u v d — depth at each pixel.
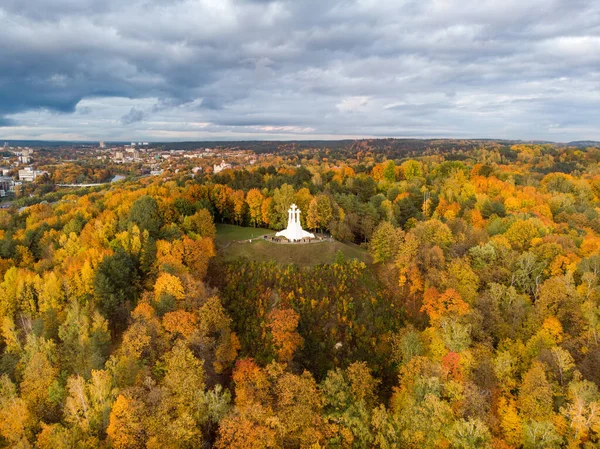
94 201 164.25
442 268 86.81
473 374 60.16
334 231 113.81
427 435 51.34
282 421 53.22
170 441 49.97
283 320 74.44
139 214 104.31
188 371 58.28
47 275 81.94
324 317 82.50
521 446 52.66
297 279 91.56
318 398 56.81
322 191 152.25
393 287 90.00
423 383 55.75
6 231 126.06
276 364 62.38
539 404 53.22
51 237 107.81
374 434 53.50
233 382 66.81
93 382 55.22
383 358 75.00
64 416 55.97
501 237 103.50
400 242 96.25
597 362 57.88
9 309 78.00
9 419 52.12
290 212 112.62
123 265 83.69
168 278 76.56
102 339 65.94
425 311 82.81
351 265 95.50
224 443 51.34
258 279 92.12
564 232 115.88
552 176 198.25
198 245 94.06
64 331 67.19
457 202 141.62
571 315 70.62
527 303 77.06
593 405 49.34
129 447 49.53
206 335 71.25
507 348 66.44
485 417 52.56
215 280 94.88
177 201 119.81
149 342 65.38
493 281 85.12
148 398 53.78
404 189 157.75
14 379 62.84
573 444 49.22
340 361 75.38
